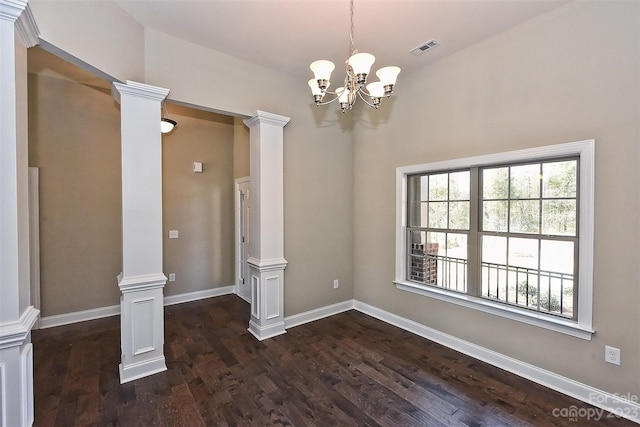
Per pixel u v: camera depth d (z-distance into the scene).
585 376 2.25
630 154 2.03
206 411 2.16
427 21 2.50
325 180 3.95
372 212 3.97
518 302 2.68
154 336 2.63
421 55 3.06
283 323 3.53
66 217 3.70
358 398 2.31
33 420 1.92
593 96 2.17
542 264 2.53
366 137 4.02
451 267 3.18
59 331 3.49
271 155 3.39
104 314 3.93
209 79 2.99
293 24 2.56
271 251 3.43
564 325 2.31
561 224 2.42
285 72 3.52
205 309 4.29
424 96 3.30
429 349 3.08
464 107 2.94
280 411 2.17
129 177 2.47
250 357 2.92
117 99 2.60
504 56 2.65
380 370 2.69
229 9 2.38
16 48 1.63
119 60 2.39
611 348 2.12
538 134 2.45
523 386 2.44
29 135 3.47
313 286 3.88
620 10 2.05
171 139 4.50
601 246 2.16
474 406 2.21
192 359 2.88
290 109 3.61
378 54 3.03
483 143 2.80
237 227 4.96
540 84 2.43
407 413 2.15
